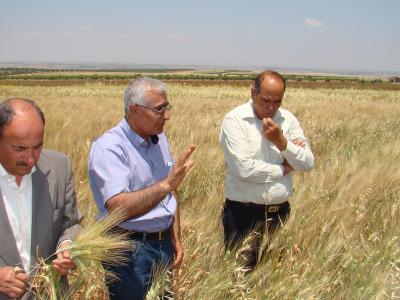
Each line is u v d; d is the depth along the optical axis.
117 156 2.69
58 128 8.04
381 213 4.20
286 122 3.77
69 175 2.50
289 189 3.71
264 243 3.34
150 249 2.83
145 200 2.53
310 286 2.86
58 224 2.42
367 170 4.79
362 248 3.57
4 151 2.10
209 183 5.28
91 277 2.39
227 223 3.79
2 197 2.21
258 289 3.00
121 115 10.89
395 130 11.17
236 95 31.81
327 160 6.65
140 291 2.82
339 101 24.36
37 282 2.24
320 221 3.85
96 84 43.72
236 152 3.55
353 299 2.94
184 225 3.71
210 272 2.97
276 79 3.37
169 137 8.05
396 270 2.97
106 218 2.36
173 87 40.75
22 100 2.15
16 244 2.23
